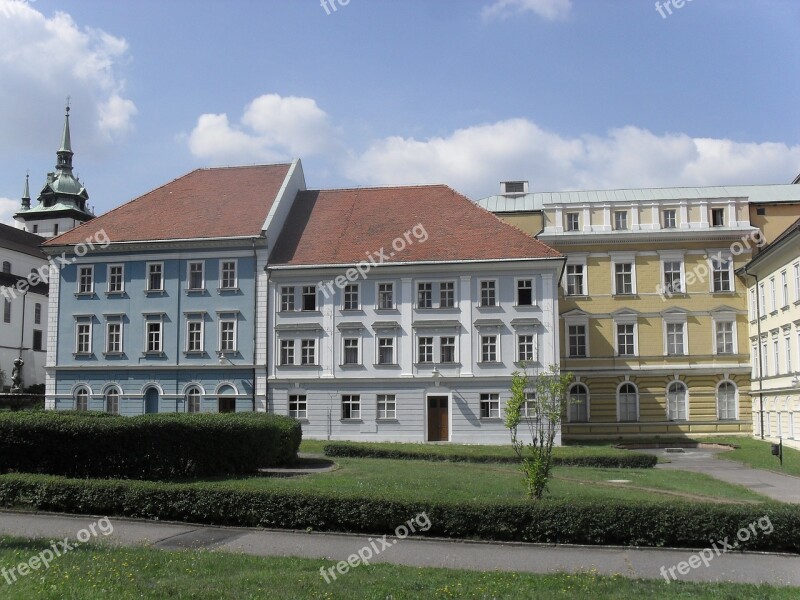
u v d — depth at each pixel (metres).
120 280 55.50
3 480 20.81
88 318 55.31
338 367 52.12
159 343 54.22
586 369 58.47
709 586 14.30
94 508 20.16
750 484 30.59
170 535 18.03
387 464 33.84
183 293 54.31
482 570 15.42
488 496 22.53
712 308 57.97
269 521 19.06
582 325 59.09
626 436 57.38
